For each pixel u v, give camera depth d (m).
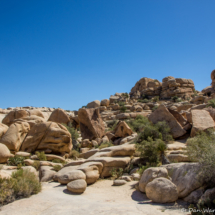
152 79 102.62
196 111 17.92
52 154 18.70
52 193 8.78
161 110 19.34
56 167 14.12
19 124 18.95
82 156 18.84
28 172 9.58
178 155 11.31
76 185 9.24
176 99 70.12
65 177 10.57
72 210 6.46
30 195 8.27
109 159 12.69
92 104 71.94
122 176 11.41
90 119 26.72
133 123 28.62
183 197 7.18
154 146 12.77
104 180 11.78
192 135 15.64
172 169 8.55
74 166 13.03
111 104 77.81
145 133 16.23
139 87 102.00
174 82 80.31
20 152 17.27
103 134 26.89
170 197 6.96
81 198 8.12
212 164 6.76
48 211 6.42
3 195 7.17
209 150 7.25
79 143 25.25
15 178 8.63
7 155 14.92
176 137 17.50
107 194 8.97
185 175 7.55
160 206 6.68
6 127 19.73
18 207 6.74
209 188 6.73
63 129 20.05
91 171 11.39
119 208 6.50
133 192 8.89
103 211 6.24
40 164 15.02
